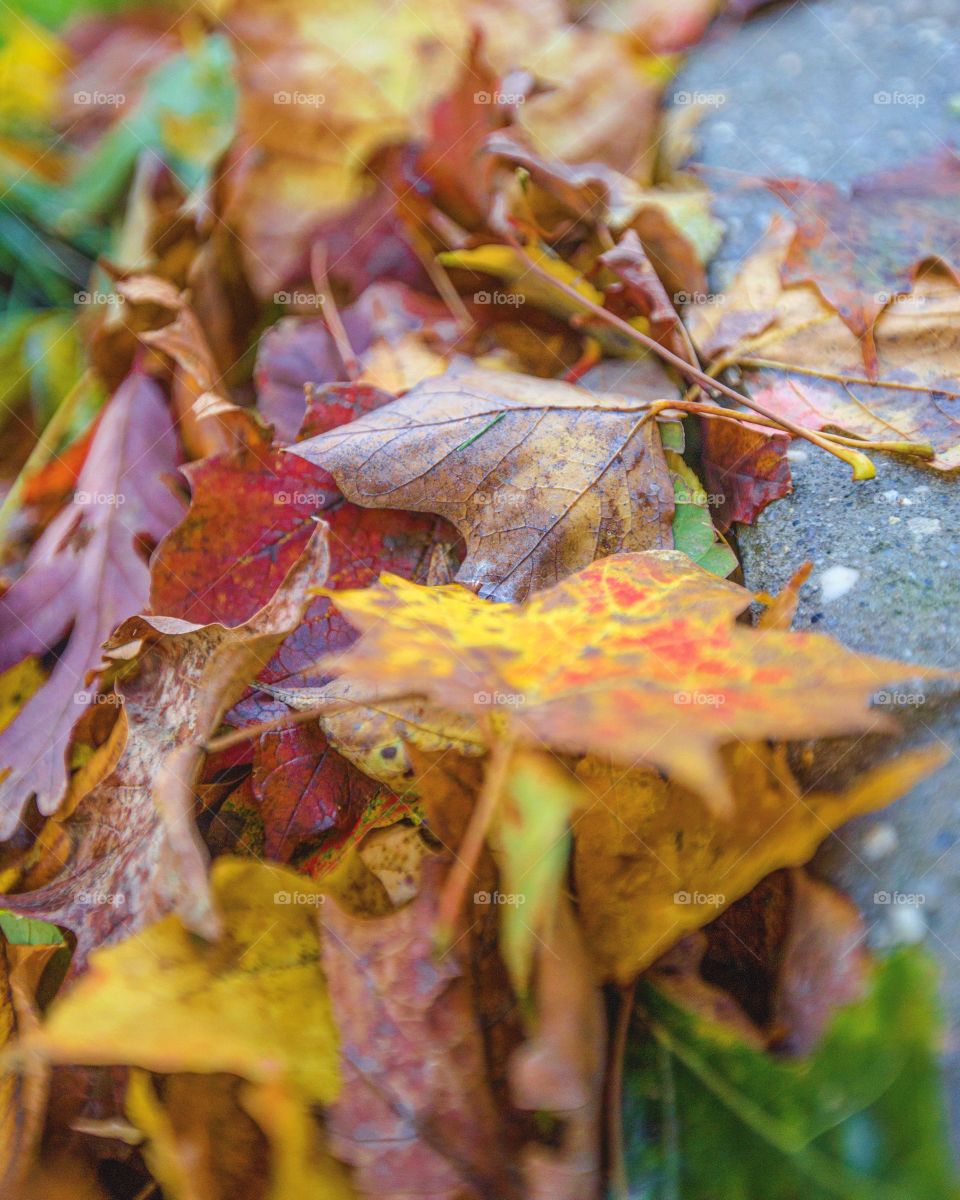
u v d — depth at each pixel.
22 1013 0.33
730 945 0.33
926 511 0.37
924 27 0.52
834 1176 0.30
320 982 0.31
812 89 0.50
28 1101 0.32
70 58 0.55
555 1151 0.31
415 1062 0.31
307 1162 0.31
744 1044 0.31
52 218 0.51
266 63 0.48
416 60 0.49
